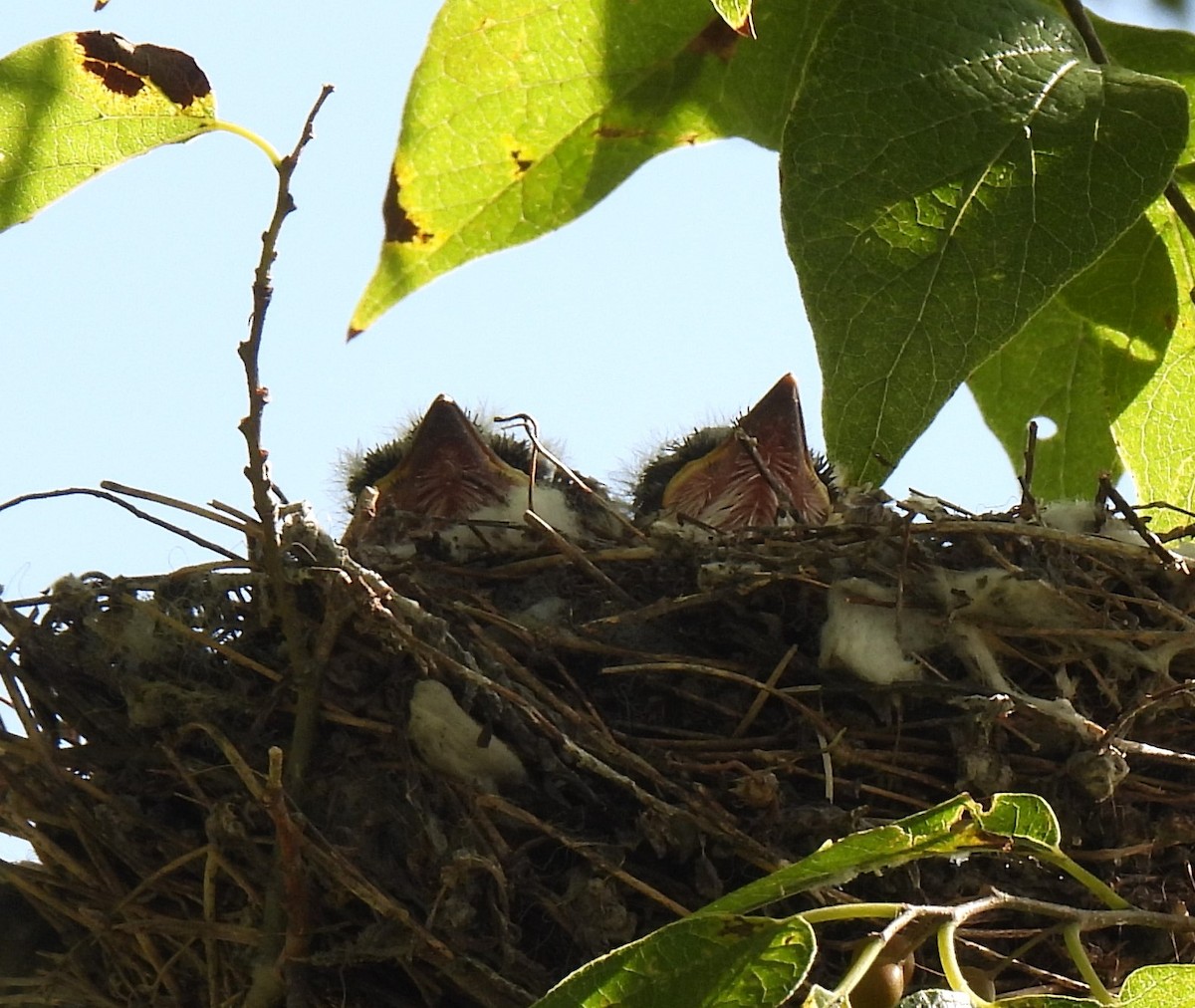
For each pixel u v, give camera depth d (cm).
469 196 789
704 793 608
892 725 638
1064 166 577
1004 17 602
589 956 588
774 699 657
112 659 643
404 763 612
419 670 623
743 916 429
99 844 632
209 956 613
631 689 666
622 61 770
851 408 568
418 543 770
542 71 767
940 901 601
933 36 595
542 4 748
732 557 688
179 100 604
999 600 657
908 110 586
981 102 586
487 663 635
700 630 684
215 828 599
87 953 654
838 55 593
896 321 570
